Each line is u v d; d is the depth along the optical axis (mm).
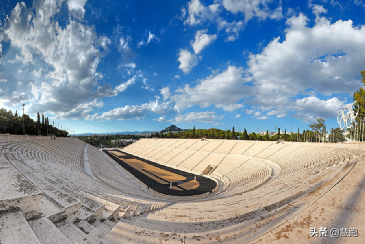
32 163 14820
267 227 4348
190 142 85375
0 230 2963
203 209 8133
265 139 100438
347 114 44500
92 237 4066
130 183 34875
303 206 5227
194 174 51312
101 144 188750
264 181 23984
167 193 34000
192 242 3934
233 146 63531
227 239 3996
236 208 7043
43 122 75938
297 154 37938
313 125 73625
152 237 4164
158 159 76938
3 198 3383
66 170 19766
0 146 18312
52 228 3631
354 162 11430
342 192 6023
